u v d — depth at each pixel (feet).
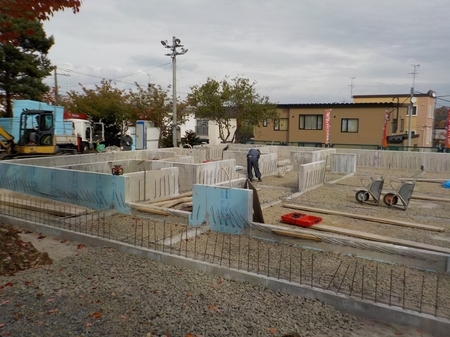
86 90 111.14
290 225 26.55
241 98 92.79
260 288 16.58
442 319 13.64
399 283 17.06
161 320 13.55
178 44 75.15
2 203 32.55
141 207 28.12
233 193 24.07
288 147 73.41
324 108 104.32
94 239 22.74
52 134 62.95
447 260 18.38
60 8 21.29
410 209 32.68
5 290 15.88
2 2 20.31
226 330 13.03
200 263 18.45
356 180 48.26
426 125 120.26
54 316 13.70
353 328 13.79
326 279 17.22
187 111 101.81
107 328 12.92
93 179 30.94
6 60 84.74
